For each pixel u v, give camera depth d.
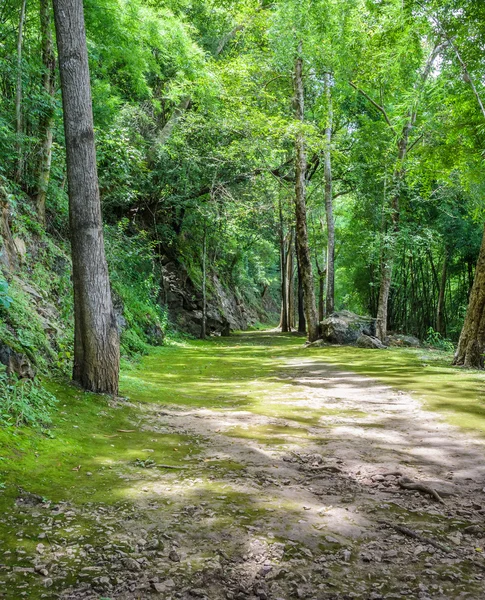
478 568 2.75
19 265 8.73
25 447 4.41
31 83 10.63
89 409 5.91
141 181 18.44
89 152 6.41
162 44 16.12
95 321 6.53
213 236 24.36
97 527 3.14
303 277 19.73
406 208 22.39
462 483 4.09
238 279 37.69
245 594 2.47
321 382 9.86
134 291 16.67
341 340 19.20
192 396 8.05
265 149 19.06
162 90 20.27
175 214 22.69
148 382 8.96
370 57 18.03
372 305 28.52
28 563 2.69
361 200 24.02
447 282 29.16
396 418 6.55
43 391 5.65
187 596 2.45
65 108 6.36
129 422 5.89
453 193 18.44
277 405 7.43
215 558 2.78
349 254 27.75
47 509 3.39
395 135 19.59
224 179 21.81
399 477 4.20
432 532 3.17
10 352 5.45
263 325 43.66
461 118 14.23
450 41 12.64
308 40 18.14
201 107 19.38
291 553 2.86
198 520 3.26
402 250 20.61
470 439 5.46
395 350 17.41
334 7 17.53
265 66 19.48
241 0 20.59
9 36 11.16
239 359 14.44
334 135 23.48
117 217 19.70
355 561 2.80
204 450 4.95
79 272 6.50
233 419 6.39
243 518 3.30
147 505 3.50
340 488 3.94
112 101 15.02
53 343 7.40
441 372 11.29
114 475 4.13
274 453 4.87
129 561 2.71
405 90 17.48
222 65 18.34
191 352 16.03
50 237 11.45
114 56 14.41
